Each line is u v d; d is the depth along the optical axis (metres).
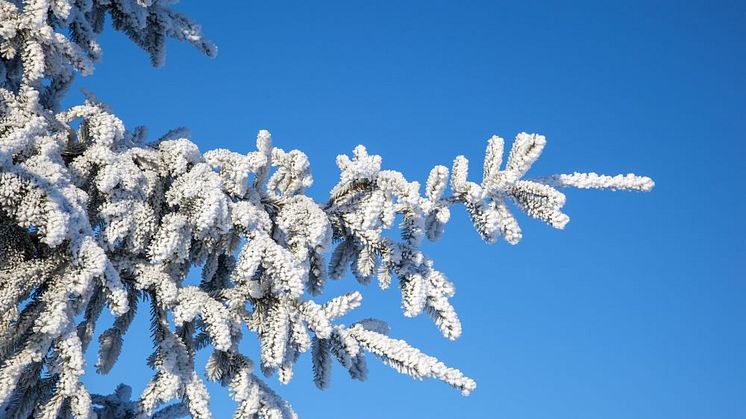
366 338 3.87
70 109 3.80
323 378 4.02
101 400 4.65
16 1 3.89
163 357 3.60
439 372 3.65
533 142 4.03
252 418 3.75
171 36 5.48
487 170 4.24
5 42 3.66
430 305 3.97
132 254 3.76
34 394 3.49
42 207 3.11
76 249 3.22
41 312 3.20
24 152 3.39
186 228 3.70
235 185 3.94
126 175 3.58
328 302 3.90
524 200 4.10
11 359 3.10
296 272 3.51
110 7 5.23
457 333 3.91
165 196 3.72
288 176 4.22
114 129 3.73
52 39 3.66
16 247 3.49
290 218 3.93
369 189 4.08
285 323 3.66
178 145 3.86
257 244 3.56
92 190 3.68
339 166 4.18
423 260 4.09
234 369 3.84
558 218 4.00
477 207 4.08
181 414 4.82
